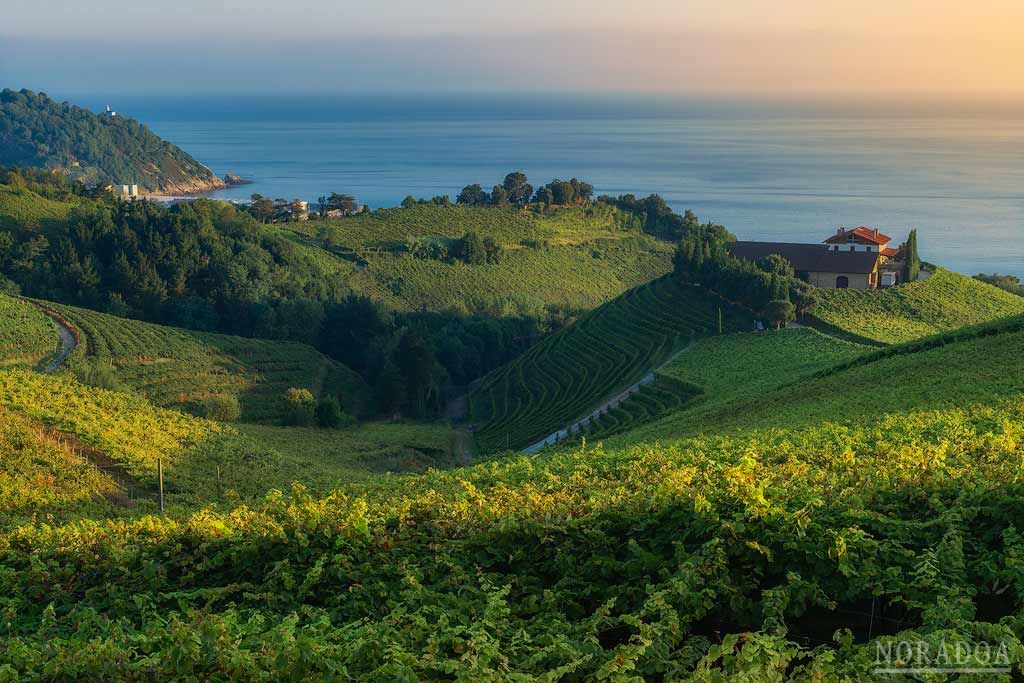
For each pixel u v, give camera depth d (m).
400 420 93.31
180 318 116.25
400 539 13.83
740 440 26.05
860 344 82.50
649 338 97.56
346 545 13.66
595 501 13.84
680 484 13.88
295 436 67.25
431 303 145.50
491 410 94.19
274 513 16.00
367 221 189.62
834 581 10.95
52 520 30.48
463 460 69.00
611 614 11.49
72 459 39.72
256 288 121.88
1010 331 52.25
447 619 10.65
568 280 169.38
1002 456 16.56
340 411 80.56
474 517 14.25
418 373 95.00
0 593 14.60
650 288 111.50
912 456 16.06
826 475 15.15
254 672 9.48
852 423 31.81
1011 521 11.73
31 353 81.00
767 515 11.70
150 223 134.38
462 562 12.96
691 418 51.91
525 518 13.60
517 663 9.75
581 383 90.06
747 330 96.00
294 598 12.86
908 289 105.00
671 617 10.06
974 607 10.05
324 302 120.56
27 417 44.31
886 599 10.84
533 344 123.75
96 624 12.41
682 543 12.05
